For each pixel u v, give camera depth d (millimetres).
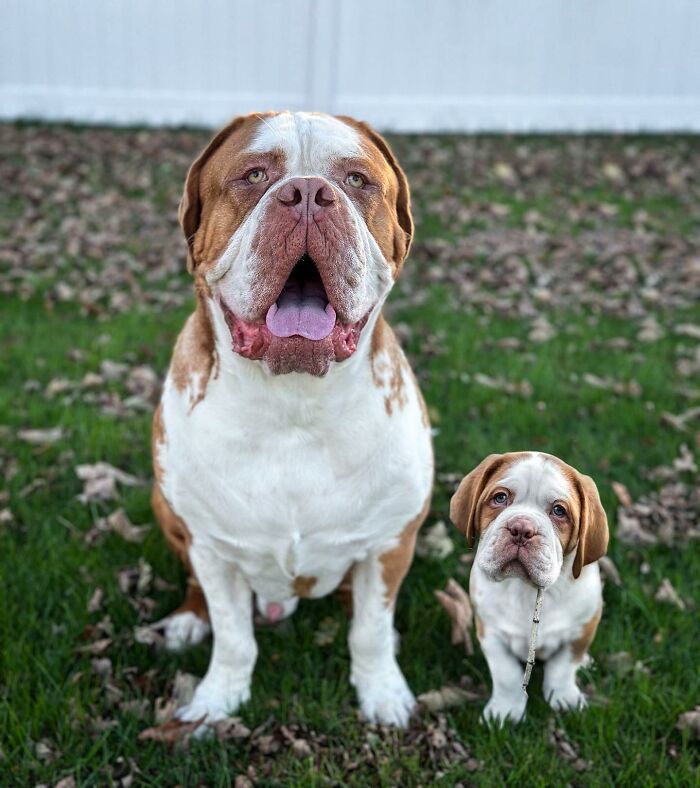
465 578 1596
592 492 1241
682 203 3707
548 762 1275
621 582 1567
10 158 3941
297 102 4562
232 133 1237
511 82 4570
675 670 1407
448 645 1484
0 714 1336
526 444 1935
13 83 4492
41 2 4367
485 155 4188
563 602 1280
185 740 1320
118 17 4414
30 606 1517
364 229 1156
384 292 1220
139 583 1583
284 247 1093
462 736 1329
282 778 1279
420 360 2318
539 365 2289
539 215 3514
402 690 1396
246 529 1278
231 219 1174
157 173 3881
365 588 1365
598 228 3424
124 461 1919
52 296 2697
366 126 1278
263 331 1140
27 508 1736
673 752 1299
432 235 3271
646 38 4516
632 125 4637
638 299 2793
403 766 1291
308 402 1215
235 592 1365
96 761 1286
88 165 3926
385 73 4516
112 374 2250
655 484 1822
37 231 3191
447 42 4477
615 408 2084
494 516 1237
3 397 2098
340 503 1268
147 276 2887
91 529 1690
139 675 1435
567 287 2867
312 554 1304
